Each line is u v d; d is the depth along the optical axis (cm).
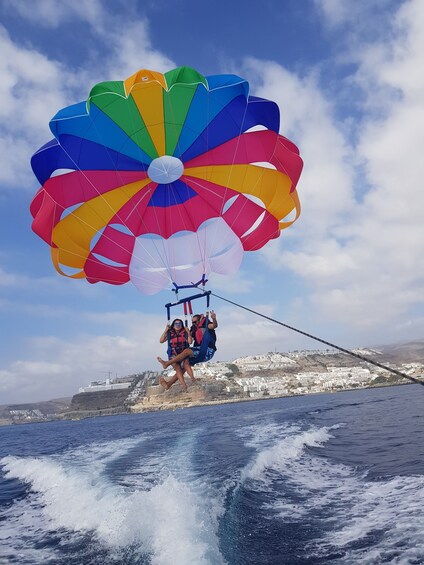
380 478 1053
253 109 814
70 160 824
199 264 988
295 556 628
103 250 953
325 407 4797
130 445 2345
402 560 579
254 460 1377
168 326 852
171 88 710
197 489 1016
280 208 941
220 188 937
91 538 760
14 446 3519
